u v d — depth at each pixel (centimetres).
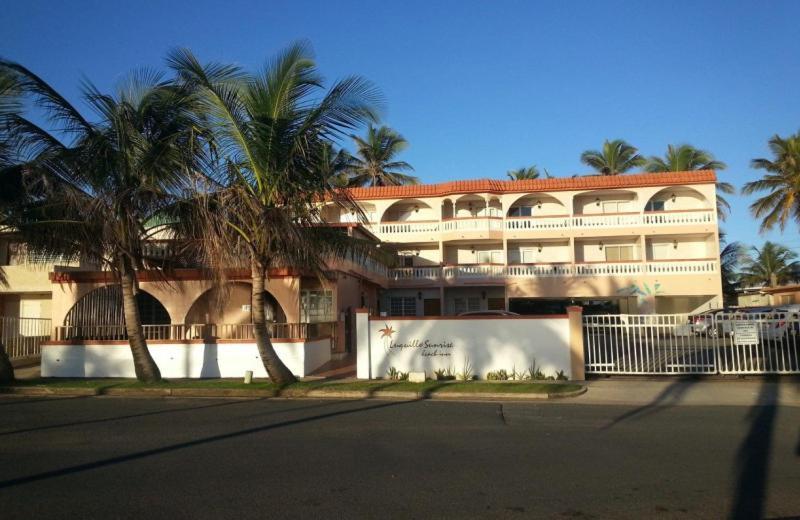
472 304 3581
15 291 2572
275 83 1438
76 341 1872
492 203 3575
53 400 1430
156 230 1747
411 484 659
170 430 991
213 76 1431
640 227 3378
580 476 689
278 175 1468
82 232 1570
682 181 3344
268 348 1591
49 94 1480
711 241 3384
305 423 1057
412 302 3569
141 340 1683
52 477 694
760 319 1653
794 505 584
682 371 1700
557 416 1132
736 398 1358
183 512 570
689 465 739
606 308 3550
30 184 1523
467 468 727
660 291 3306
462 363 1705
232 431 980
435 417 1123
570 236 3419
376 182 4697
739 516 556
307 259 1627
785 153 3606
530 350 1684
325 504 591
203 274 1961
